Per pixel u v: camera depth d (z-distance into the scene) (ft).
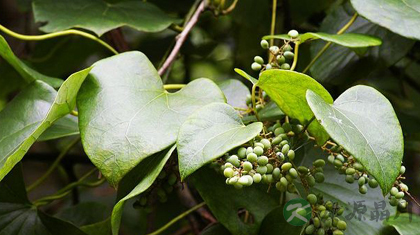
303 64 3.01
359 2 2.39
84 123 2.13
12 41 4.33
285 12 3.12
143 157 2.04
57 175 4.94
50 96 2.33
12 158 2.08
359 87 2.06
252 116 2.30
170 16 2.99
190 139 1.99
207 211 3.05
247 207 2.29
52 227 2.40
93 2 2.89
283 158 2.02
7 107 2.34
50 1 2.84
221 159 2.09
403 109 3.04
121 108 2.14
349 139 1.93
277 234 2.24
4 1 4.38
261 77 2.08
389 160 1.95
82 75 2.17
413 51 3.03
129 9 2.91
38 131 2.12
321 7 3.15
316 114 1.92
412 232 2.20
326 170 2.42
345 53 2.72
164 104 2.16
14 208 2.39
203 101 2.17
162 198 2.22
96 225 2.53
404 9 2.39
